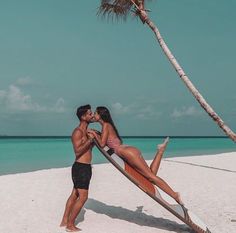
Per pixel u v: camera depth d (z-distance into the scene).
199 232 8.02
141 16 15.62
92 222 9.30
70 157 37.47
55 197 12.22
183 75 14.54
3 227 8.95
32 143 85.94
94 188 13.77
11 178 16.03
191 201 11.62
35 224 9.18
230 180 15.74
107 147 8.80
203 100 14.09
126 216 9.89
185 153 42.06
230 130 13.70
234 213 10.21
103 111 8.63
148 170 8.48
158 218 9.71
